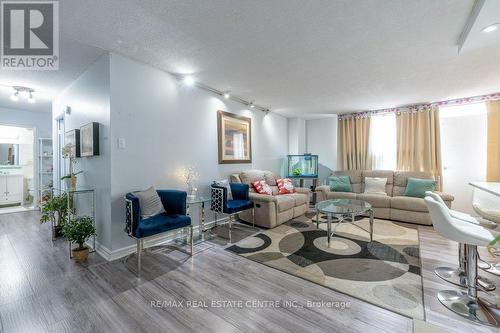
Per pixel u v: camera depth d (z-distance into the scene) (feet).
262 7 5.67
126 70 8.57
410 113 15.62
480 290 6.31
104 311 5.45
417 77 10.39
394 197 13.58
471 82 11.01
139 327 4.94
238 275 7.20
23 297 5.98
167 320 5.16
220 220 12.89
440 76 10.24
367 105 15.60
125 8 5.73
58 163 13.64
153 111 9.52
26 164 19.29
